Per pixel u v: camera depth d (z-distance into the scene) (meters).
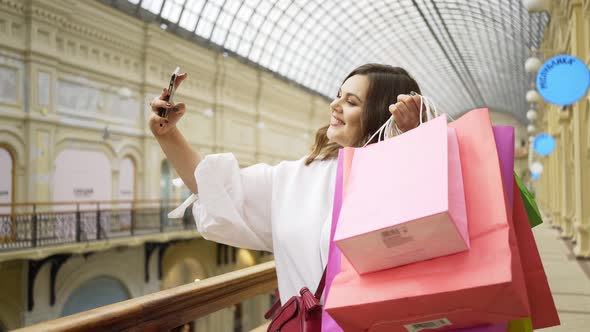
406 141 1.07
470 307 0.86
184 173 1.57
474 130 1.08
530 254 1.11
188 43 19.02
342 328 0.99
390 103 1.46
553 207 20.31
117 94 15.98
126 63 16.41
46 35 13.43
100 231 13.67
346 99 1.50
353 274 1.00
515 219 1.11
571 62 5.42
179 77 1.49
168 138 1.57
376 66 1.53
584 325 4.50
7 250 11.09
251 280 1.82
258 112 24.92
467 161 1.04
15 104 12.69
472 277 0.85
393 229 0.88
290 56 31.94
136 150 16.80
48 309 12.70
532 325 1.13
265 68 30.34
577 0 9.99
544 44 22.80
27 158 12.88
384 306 0.90
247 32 26.95
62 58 13.93
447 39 37.53
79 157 14.61
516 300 0.83
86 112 14.80
